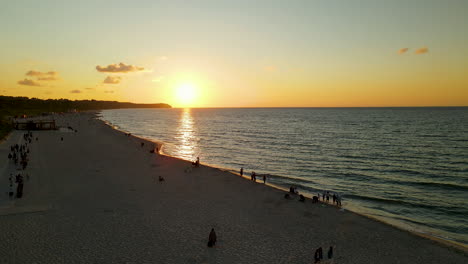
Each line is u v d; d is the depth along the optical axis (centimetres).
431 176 4556
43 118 17038
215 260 1961
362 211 3141
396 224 2797
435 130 11294
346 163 5603
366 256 2084
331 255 2019
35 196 3134
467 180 4300
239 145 8156
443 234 2584
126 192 3397
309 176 4666
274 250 2128
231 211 2886
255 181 4041
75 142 7500
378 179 4438
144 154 5959
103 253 2008
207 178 4144
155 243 2181
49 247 2067
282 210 2953
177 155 6581
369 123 15700
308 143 8325
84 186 3575
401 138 9094
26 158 5012
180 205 3016
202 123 17988
